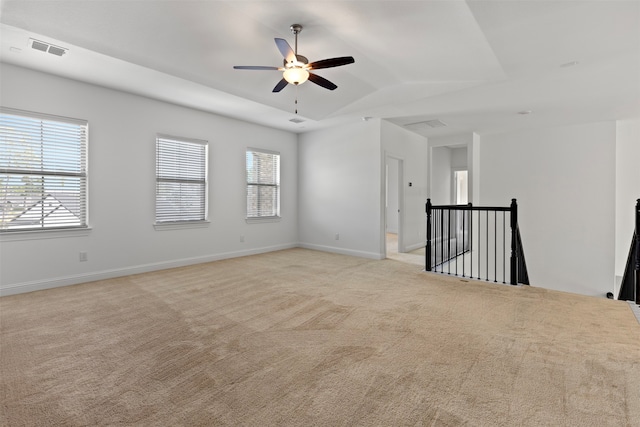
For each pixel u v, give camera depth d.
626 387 1.84
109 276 4.34
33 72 3.70
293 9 2.69
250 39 3.21
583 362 2.12
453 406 1.70
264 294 3.65
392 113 5.28
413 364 2.12
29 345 2.40
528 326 2.72
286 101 4.95
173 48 3.33
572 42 2.83
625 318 2.87
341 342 2.45
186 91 4.40
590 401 1.73
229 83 4.22
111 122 4.32
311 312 3.09
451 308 3.17
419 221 7.14
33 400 1.75
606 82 3.85
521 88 4.04
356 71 3.99
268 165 6.50
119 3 2.66
